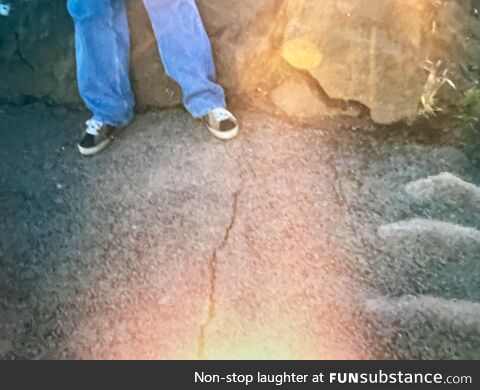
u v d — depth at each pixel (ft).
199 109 10.30
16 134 11.18
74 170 10.46
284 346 8.00
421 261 8.87
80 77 10.18
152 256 9.07
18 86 11.63
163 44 10.16
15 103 11.69
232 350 8.00
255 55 10.72
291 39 10.57
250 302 8.43
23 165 10.65
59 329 8.39
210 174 10.06
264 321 8.23
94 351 8.11
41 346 8.24
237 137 10.49
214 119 10.25
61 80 11.45
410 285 8.61
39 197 10.11
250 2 10.80
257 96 10.95
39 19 11.60
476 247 8.98
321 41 10.39
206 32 10.69
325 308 8.35
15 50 11.64
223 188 9.84
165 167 10.27
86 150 10.46
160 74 10.93
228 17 10.77
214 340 8.09
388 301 8.40
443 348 7.97
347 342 8.04
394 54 10.21
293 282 8.63
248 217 9.43
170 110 11.10
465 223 9.36
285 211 9.50
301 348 7.98
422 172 10.00
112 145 10.73
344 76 10.43
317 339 8.06
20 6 11.72
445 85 10.54
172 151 10.49
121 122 10.63
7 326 8.49
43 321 8.50
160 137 10.73
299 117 10.73
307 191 9.77
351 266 8.81
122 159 10.49
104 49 9.97
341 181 9.91
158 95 11.07
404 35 10.24
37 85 11.57
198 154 10.37
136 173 10.25
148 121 11.02
